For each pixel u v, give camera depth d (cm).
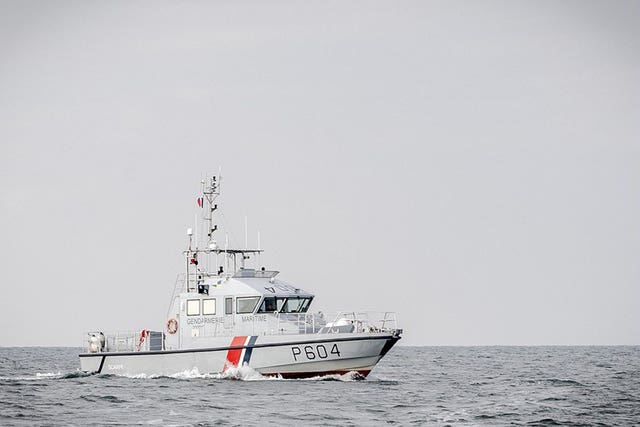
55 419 8412
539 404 9938
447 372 16325
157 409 8931
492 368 18112
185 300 11469
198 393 9969
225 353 11100
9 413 8806
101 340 12212
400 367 18625
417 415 8788
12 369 18300
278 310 11244
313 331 10906
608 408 9600
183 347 11400
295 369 10862
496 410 9312
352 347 10675
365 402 9544
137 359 11731
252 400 9456
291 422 8188
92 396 9894
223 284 11325
